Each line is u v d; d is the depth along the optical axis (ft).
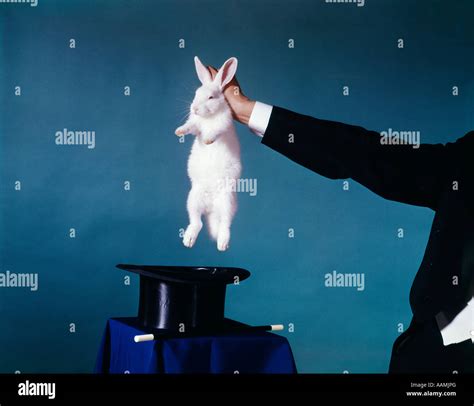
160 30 12.98
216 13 13.09
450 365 7.84
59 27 12.85
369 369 13.04
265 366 8.51
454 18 13.48
